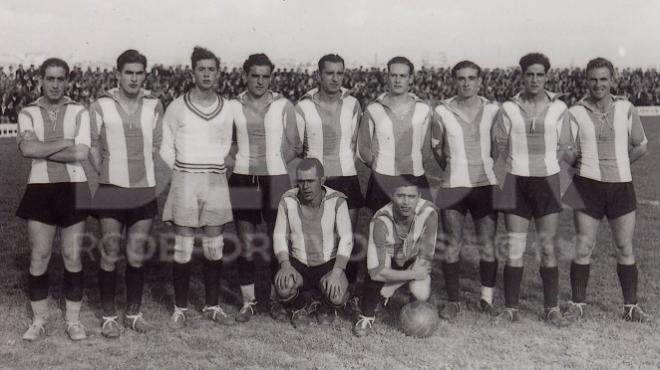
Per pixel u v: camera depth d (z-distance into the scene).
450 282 4.02
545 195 3.77
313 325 3.88
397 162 4.03
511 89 14.12
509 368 3.19
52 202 3.50
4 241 5.91
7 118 17.69
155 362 3.30
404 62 3.90
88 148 3.48
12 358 3.34
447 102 3.92
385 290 3.94
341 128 4.05
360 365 3.24
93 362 3.30
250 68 3.84
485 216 3.94
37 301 3.62
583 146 3.84
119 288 4.61
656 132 16.33
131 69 3.50
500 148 3.95
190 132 3.72
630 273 3.87
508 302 3.92
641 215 7.07
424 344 3.54
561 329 3.75
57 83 3.40
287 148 4.11
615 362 3.24
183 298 3.88
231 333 3.75
